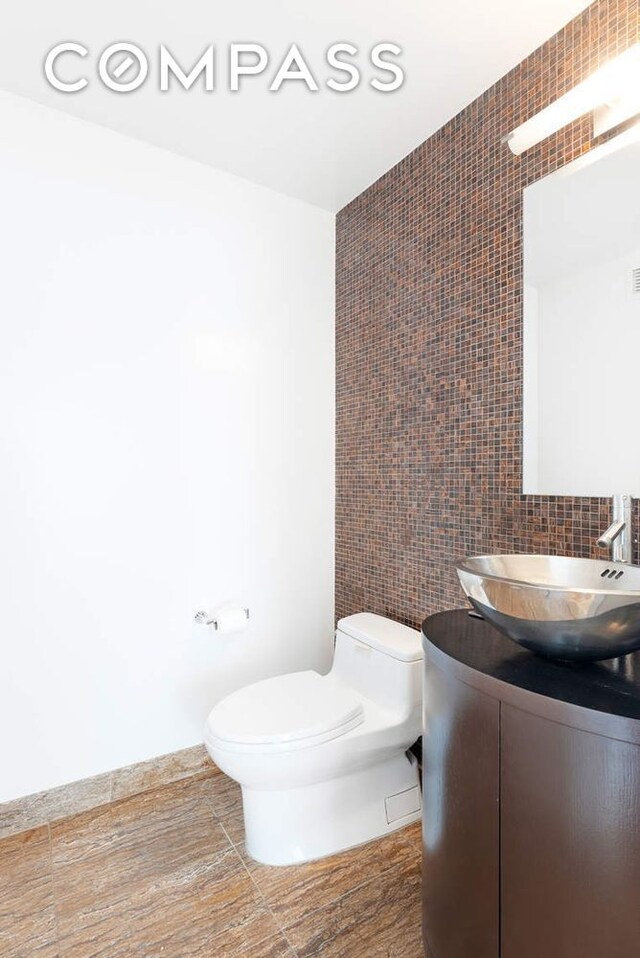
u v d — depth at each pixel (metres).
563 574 1.19
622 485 1.24
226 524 2.00
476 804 0.93
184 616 1.90
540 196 1.40
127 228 1.77
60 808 1.65
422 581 1.82
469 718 0.95
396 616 1.94
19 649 1.58
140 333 1.80
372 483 2.07
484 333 1.57
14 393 1.57
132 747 1.79
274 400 2.12
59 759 1.65
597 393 1.29
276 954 1.17
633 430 1.22
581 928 0.76
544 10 1.29
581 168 1.31
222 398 1.98
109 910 1.29
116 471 1.75
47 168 1.62
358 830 1.52
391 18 1.33
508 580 0.91
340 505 2.28
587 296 1.31
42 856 1.48
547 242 1.39
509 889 0.86
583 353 1.32
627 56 1.07
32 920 1.26
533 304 1.43
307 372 2.22
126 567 1.77
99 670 1.72
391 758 1.60
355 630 1.78
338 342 2.29
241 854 1.49
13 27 1.35
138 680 1.80
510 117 1.48
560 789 0.78
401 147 1.84
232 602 2.01
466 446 1.64
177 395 1.88
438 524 1.75
